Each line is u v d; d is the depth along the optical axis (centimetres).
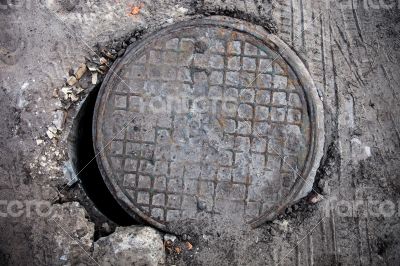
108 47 179
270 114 171
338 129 177
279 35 180
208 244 170
